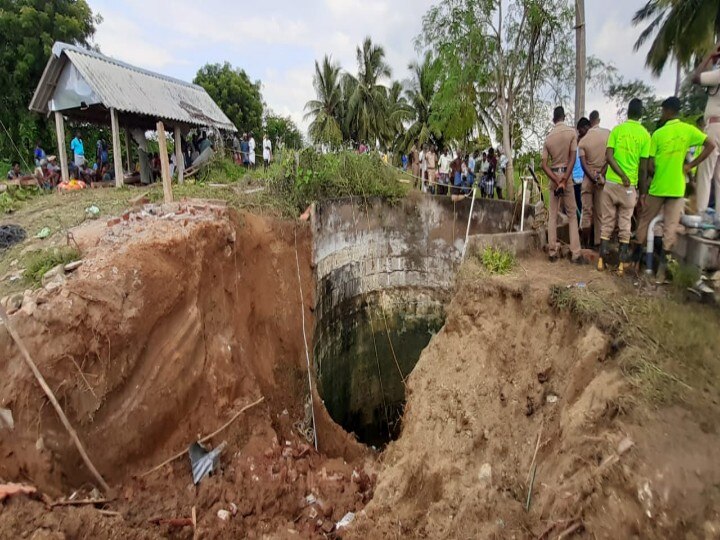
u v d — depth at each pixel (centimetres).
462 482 478
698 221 543
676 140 539
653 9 1775
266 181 1123
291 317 967
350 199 1230
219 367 716
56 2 1939
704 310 465
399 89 3525
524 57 1341
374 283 1345
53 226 843
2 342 510
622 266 588
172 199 886
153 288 629
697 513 281
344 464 798
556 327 524
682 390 364
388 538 482
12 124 1941
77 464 533
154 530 525
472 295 627
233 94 3219
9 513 437
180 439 646
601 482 330
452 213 1365
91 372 559
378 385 1351
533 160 1416
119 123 1493
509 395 522
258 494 625
